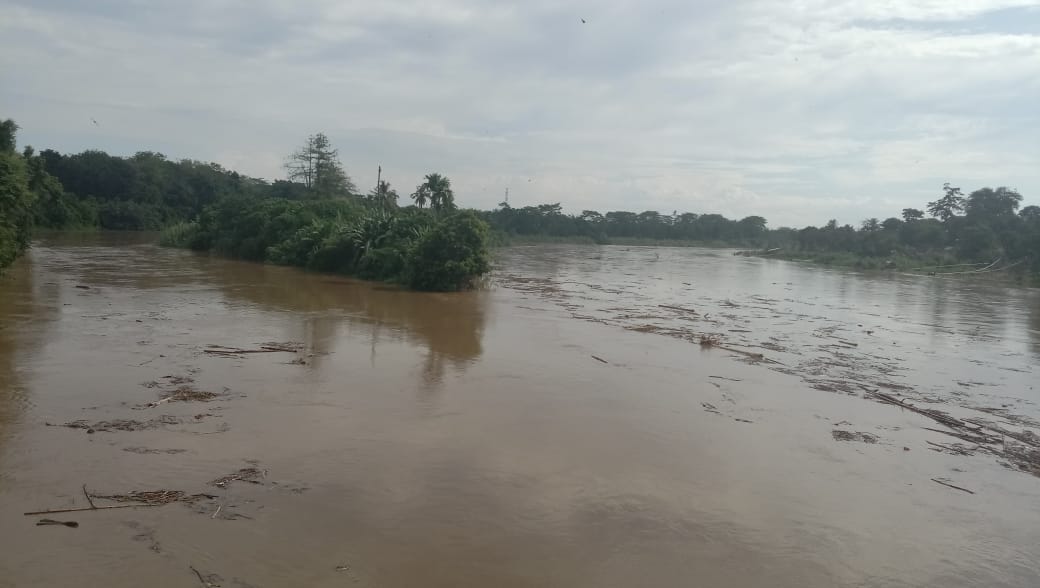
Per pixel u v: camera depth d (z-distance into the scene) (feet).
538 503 31.94
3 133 158.20
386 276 127.34
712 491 34.40
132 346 60.80
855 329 93.20
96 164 292.20
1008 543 30.48
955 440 45.09
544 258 241.96
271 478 33.22
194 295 97.09
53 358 54.80
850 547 29.30
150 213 287.89
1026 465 40.70
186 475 33.09
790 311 111.04
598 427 43.52
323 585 24.18
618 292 130.93
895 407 52.47
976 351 79.46
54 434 37.65
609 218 481.46
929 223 264.52
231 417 42.19
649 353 68.28
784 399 53.01
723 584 25.82
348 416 43.34
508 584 24.99
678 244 443.73
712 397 52.37
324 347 64.18
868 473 38.06
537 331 78.48
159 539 26.78
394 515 29.91
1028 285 179.22
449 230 116.78
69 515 28.35
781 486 35.53
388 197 188.44
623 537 29.07
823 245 290.56
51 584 23.36
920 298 138.92
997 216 260.21
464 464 36.19
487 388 51.60
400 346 66.18
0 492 30.19
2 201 94.22
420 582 24.72
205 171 336.08
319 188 244.83
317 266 140.36
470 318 86.33
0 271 95.66
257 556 25.91
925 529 31.42
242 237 169.48
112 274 119.55
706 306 113.19
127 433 38.45
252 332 70.28
